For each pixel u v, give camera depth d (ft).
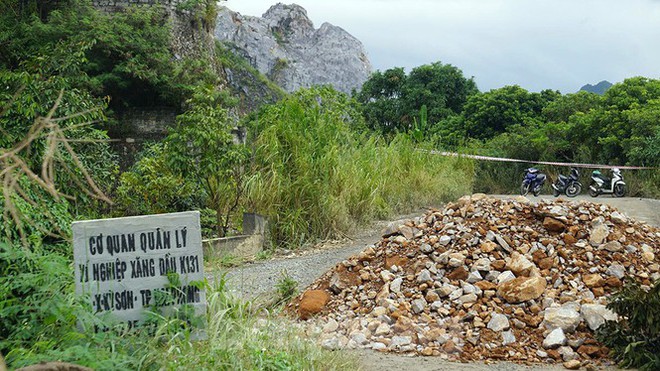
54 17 98.73
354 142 50.42
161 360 15.96
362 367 19.83
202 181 42.73
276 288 28.40
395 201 49.03
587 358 21.31
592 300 24.48
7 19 99.04
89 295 17.95
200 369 15.89
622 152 84.12
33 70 44.04
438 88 158.51
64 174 33.37
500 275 25.80
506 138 99.86
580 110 110.32
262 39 348.79
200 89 42.88
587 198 69.82
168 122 105.40
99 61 100.78
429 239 28.99
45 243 27.71
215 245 35.91
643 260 27.66
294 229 38.81
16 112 32.50
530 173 76.07
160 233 18.56
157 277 18.49
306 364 18.22
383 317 24.20
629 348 20.24
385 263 28.71
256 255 36.01
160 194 46.11
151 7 113.29
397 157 54.54
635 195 73.41
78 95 37.65
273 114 44.55
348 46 394.93
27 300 16.02
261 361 17.08
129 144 103.24
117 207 44.27
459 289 25.43
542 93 134.51
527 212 30.27
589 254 27.40
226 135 41.27
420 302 25.12
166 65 104.58
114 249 18.31
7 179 10.84
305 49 391.65
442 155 65.87
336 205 40.60
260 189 39.70
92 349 15.30
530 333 23.07
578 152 90.48
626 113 86.63
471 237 28.35
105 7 115.24
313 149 42.78
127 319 18.24
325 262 32.91
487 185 88.74
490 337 22.93
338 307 26.55
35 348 15.10
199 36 128.67
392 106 158.20
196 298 18.65
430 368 20.11
